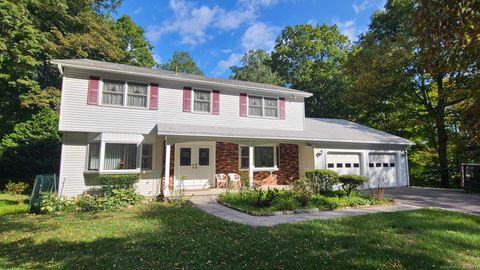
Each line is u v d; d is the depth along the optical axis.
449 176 22.77
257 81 36.06
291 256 5.41
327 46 35.44
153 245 6.33
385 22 25.41
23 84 19.88
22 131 19.42
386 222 8.20
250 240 6.52
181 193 13.73
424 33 3.87
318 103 35.53
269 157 18.09
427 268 4.89
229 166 16.91
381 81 23.23
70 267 5.15
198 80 15.52
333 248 5.87
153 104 14.57
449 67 3.93
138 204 12.27
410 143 20.33
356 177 12.60
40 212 10.85
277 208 10.27
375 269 4.82
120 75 14.05
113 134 13.38
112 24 28.03
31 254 5.99
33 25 20.55
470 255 5.62
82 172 13.18
